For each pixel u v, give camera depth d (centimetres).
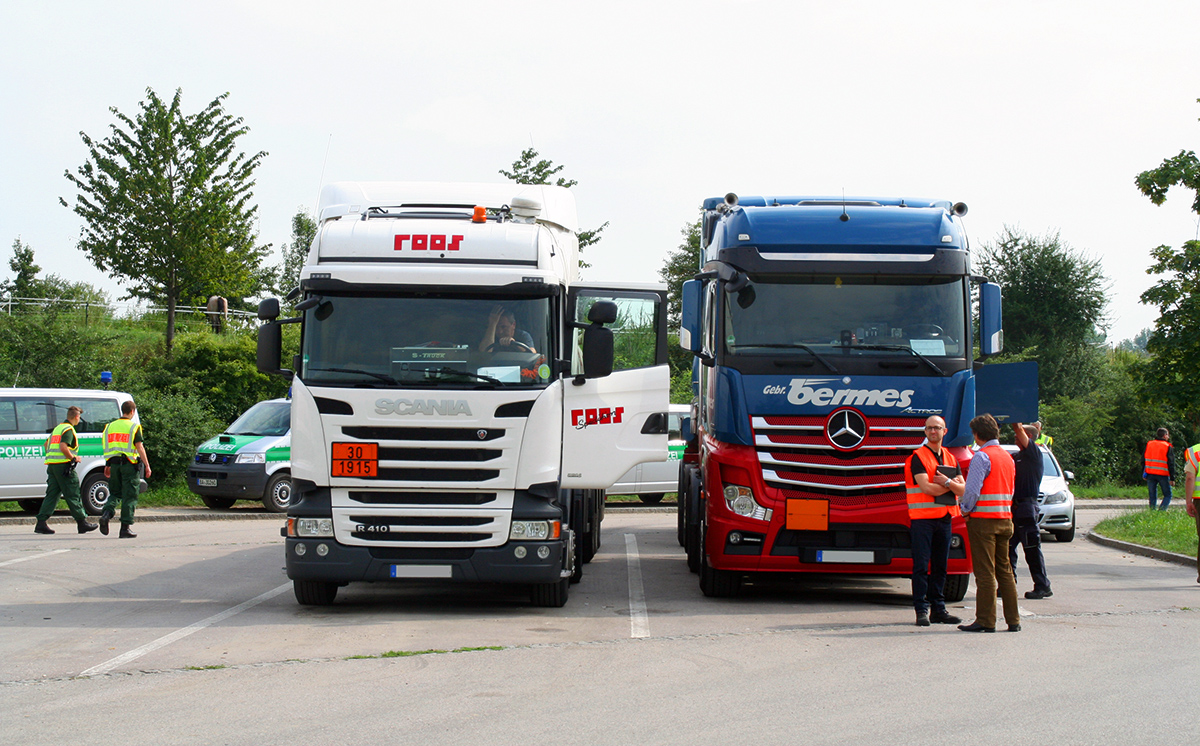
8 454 1911
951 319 1067
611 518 2345
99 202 2777
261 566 1350
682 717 623
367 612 1013
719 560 1066
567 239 1153
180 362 2967
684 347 1070
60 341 2680
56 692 682
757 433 1055
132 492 1712
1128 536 1923
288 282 5247
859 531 1042
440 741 572
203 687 696
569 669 755
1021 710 641
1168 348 1716
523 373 966
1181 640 888
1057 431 4406
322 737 579
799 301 1070
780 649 838
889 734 588
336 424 952
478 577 956
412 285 968
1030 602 1137
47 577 1242
